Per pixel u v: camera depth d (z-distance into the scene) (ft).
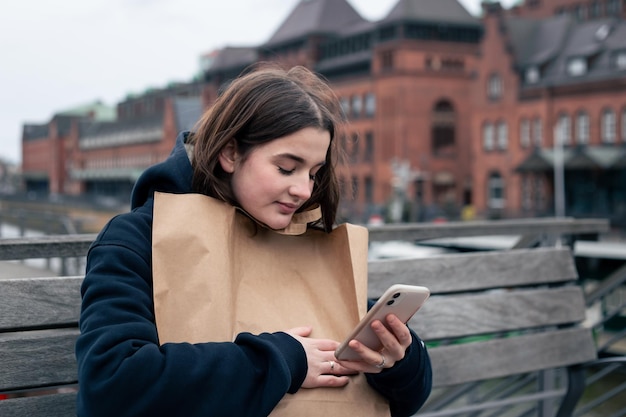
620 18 195.21
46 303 7.27
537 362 10.59
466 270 10.28
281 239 6.32
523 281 10.78
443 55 227.61
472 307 10.21
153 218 5.82
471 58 229.86
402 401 6.36
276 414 5.72
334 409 5.92
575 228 11.55
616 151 166.91
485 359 10.17
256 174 5.92
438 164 227.20
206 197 5.91
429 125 226.79
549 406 11.16
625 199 165.78
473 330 10.18
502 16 194.29
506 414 16.28
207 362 5.33
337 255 6.43
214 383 5.32
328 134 6.05
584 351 11.02
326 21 265.75
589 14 221.87
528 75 188.14
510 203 191.42
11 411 7.04
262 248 6.20
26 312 7.18
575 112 176.35
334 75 255.29
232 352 5.43
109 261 5.65
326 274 6.39
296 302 6.16
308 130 5.89
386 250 83.15
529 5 238.48
